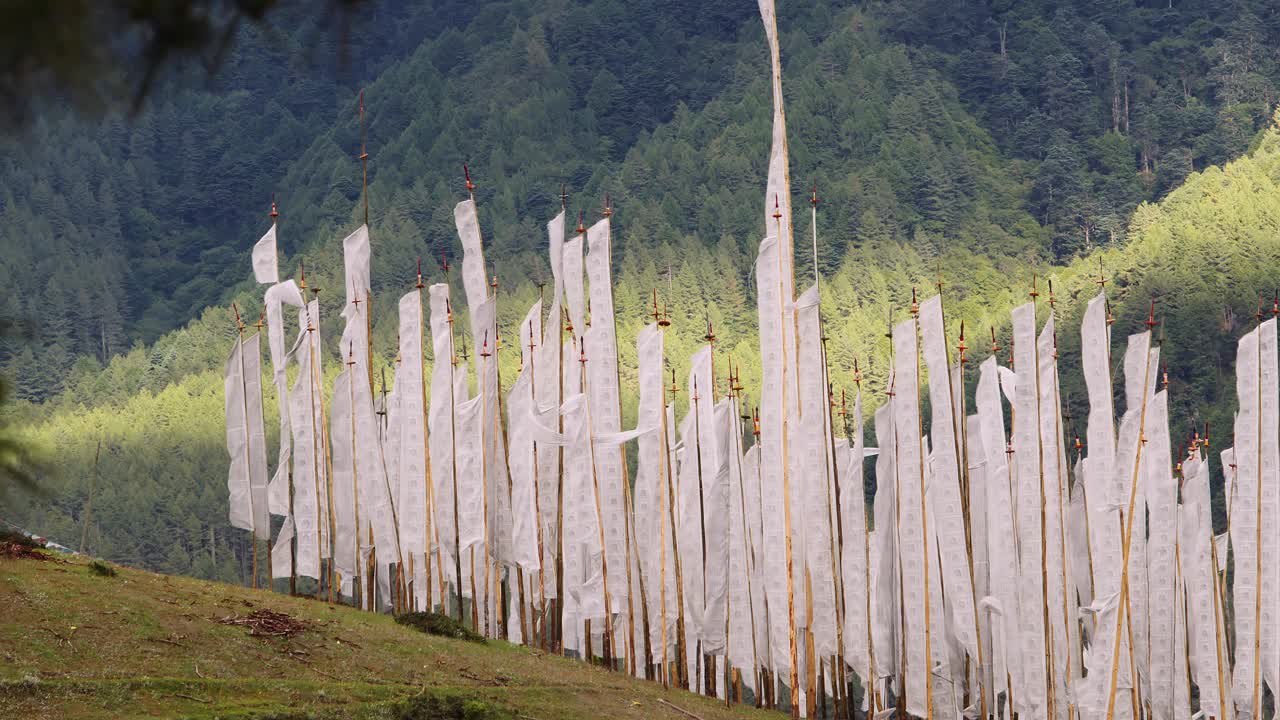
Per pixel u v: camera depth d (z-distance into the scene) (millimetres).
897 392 47531
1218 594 53906
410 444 49812
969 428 54094
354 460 51031
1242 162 187500
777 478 44531
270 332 50719
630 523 48719
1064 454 53312
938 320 47844
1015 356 49531
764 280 44875
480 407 48969
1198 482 54656
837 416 86125
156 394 190500
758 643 49000
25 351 194750
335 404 49312
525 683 40188
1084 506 56656
